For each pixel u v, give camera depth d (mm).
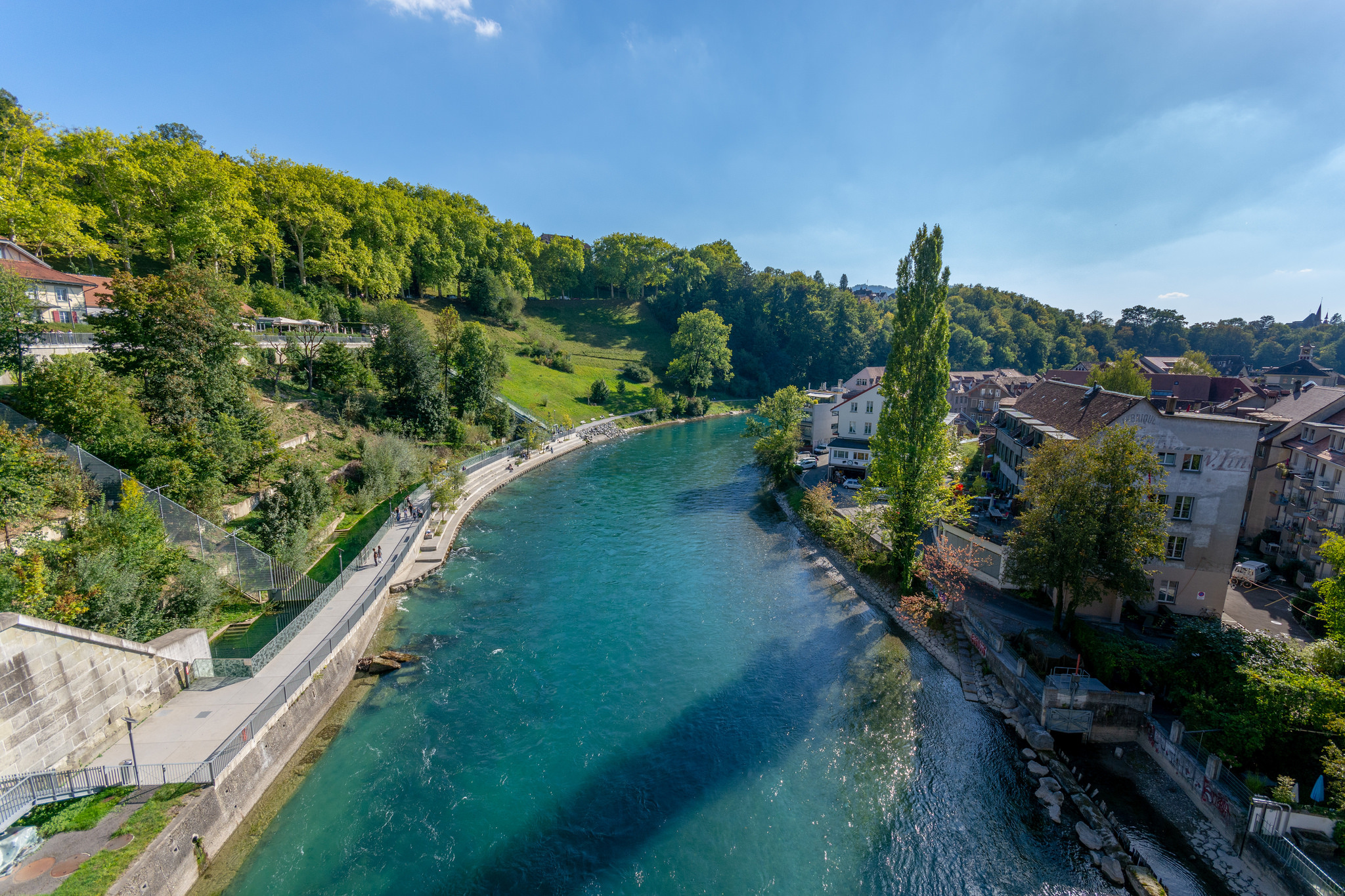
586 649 33562
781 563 47125
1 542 22812
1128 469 27625
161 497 29578
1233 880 19266
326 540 42375
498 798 22609
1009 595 37406
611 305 166375
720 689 30203
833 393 100500
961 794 23500
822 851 20859
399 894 18656
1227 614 34562
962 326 176750
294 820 21125
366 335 77438
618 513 58656
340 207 94750
